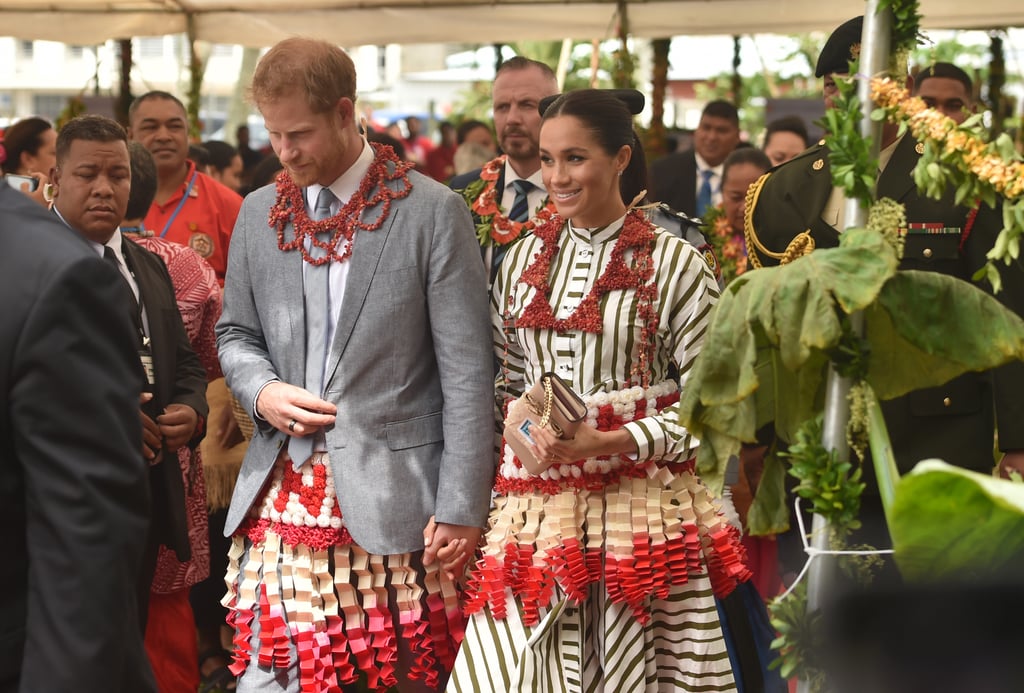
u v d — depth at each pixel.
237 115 17.83
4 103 22.05
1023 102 8.72
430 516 3.04
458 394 3.03
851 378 1.94
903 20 1.94
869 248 1.89
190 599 4.49
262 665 3.04
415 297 3.04
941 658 1.55
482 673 2.92
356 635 3.04
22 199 1.99
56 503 1.83
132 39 7.63
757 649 3.35
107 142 3.30
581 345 2.93
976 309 1.94
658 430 2.85
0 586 1.90
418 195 3.08
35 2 7.30
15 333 1.84
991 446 3.12
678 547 2.88
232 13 7.66
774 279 1.92
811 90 19.25
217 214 5.00
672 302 2.91
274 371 3.12
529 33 7.74
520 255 3.14
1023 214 1.94
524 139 3.86
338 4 7.55
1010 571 1.57
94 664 1.82
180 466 3.64
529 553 2.93
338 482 2.98
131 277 3.51
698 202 7.11
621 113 2.93
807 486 1.93
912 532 1.61
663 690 2.96
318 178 3.02
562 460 2.81
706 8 7.47
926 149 1.96
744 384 1.91
